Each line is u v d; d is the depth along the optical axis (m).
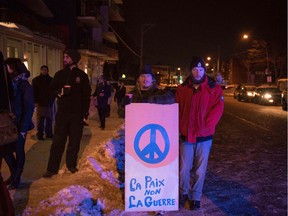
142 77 5.07
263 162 8.63
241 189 6.46
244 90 37.38
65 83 6.49
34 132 11.00
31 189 5.70
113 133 11.58
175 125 4.93
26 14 23.06
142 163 4.88
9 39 16.09
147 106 4.85
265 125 16.36
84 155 8.25
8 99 3.81
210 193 6.21
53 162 6.44
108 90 12.88
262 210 5.46
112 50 47.53
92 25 40.88
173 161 4.95
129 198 4.88
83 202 5.04
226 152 9.86
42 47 21.31
